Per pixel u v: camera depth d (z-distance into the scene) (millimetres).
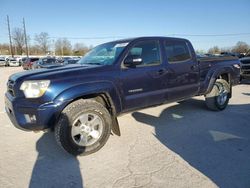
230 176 3098
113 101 3990
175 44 5055
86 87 3660
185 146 4055
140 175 3158
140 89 4340
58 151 3947
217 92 6047
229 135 4531
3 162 3600
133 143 4199
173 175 3139
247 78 11195
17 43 74125
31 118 3453
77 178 3139
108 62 4191
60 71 3705
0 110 6930
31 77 3494
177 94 5035
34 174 3252
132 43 4340
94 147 3787
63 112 3547
